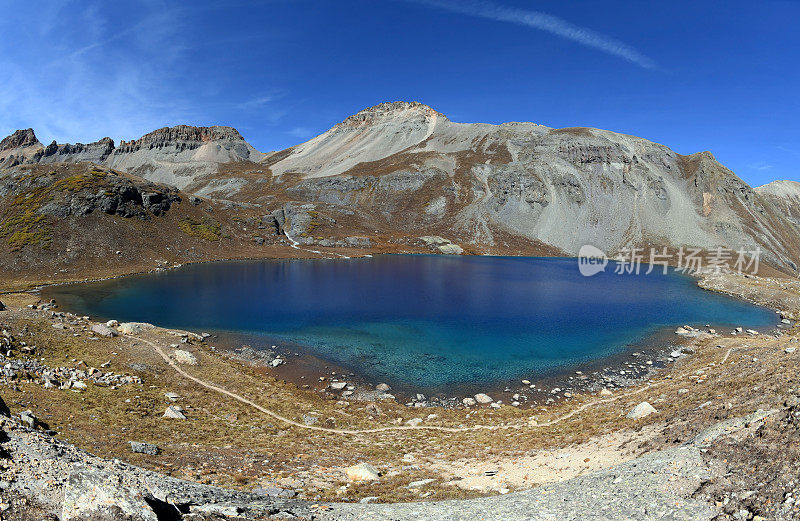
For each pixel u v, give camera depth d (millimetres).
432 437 29891
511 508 14844
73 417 24016
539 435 27906
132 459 19094
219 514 12609
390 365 47906
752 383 24469
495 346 54906
